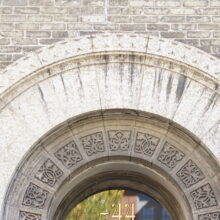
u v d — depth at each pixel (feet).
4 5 44.70
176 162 44.39
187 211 45.16
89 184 51.06
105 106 43.39
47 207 43.37
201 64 43.45
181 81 43.57
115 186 52.42
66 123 43.60
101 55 43.78
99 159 45.01
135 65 43.86
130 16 44.55
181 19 44.50
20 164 42.80
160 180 48.39
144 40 43.86
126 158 45.44
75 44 43.80
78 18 44.52
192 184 43.91
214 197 43.50
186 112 43.27
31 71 43.37
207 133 42.96
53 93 43.50
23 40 44.16
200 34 44.24
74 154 44.45
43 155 44.06
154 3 44.78
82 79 43.68
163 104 43.45
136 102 43.47
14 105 43.27
